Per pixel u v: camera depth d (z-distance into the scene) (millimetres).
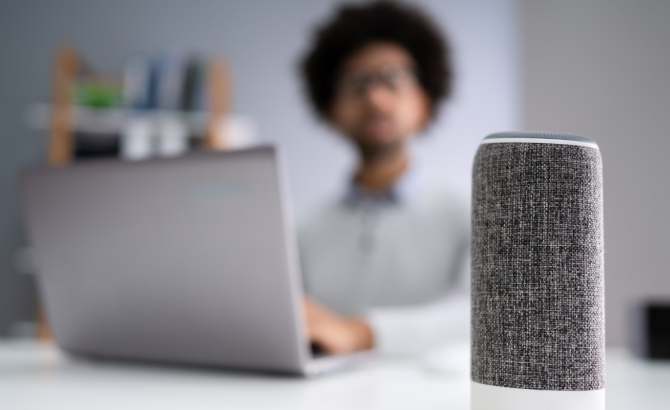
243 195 626
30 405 521
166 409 508
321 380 674
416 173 1826
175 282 681
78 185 715
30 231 766
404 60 1748
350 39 1748
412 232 1753
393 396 576
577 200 374
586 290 373
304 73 1896
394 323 969
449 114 2719
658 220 1842
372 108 1719
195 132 2459
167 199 664
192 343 703
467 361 729
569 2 2342
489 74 2732
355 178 1855
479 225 393
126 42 2799
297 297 631
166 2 2814
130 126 2412
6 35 2783
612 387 649
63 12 2797
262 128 2799
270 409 509
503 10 2729
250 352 673
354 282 1760
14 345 1064
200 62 2432
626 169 1978
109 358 798
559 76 2377
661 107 1873
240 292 650
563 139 377
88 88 2393
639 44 1979
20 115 2766
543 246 370
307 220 1873
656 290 1828
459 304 1137
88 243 724
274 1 2840
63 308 778
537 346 366
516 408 366
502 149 381
